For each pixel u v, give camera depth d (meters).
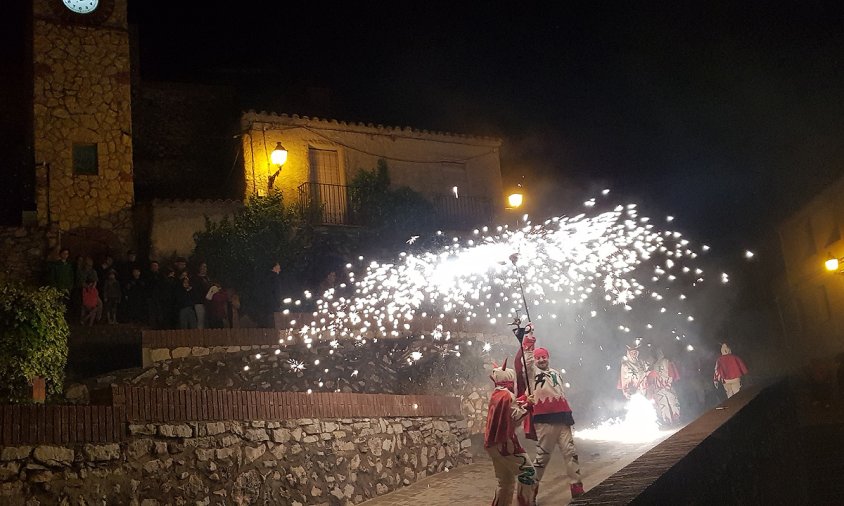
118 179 21.59
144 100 25.58
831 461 15.23
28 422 8.52
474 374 18.22
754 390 11.50
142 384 14.96
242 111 23.41
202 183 25.61
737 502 7.96
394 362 17.64
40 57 21.47
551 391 9.02
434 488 11.76
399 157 25.92
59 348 11.26
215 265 21.52
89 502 8.70
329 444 11.38
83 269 17.92
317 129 24.56
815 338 33.38
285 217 22.77
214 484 9.86
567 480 10.49
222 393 10.34
